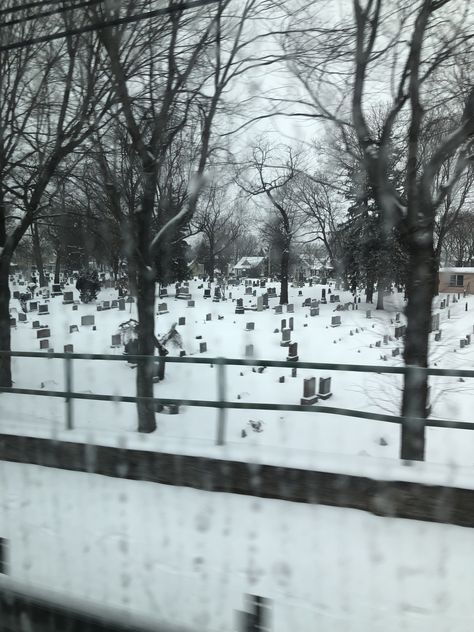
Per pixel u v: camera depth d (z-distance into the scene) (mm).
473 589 3693
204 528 4680
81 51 9875
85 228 14828
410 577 3861
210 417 11062
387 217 7594
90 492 5523
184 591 3773
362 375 14766
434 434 9609
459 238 51281
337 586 3791
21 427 6832
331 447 9133
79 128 10219
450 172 9641
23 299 36344
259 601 3305
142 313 9922
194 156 11414
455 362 16016
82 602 3215
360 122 7258
